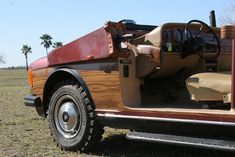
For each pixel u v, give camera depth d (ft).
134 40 13.34
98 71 13.51
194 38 13.19
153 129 12.27
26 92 46.42
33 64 16.07
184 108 12.05
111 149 14.69
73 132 14.44
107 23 12.96
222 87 11.25
